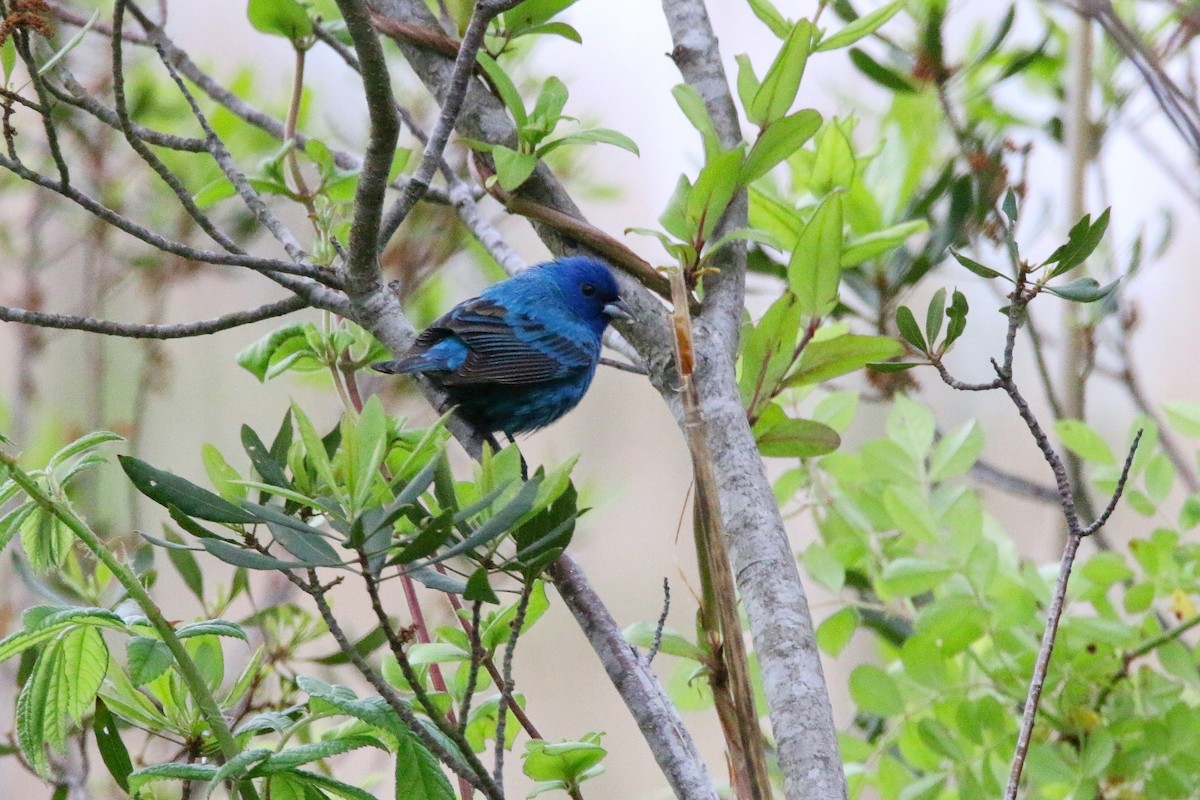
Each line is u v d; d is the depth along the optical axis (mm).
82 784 7738
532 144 8555
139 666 5902
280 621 8719
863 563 11844
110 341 15875
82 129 14906
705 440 5930
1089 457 10773
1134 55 10461
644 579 18312
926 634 9898
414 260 14055
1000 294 12891
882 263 12422
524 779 15383
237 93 15000
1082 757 9383
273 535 5711
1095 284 6012
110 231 15039
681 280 6156
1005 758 9672
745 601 6578
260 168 9672
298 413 5441
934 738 9555
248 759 5738
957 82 13359
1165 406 10672
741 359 8906
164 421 16719
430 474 5246
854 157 11438
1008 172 12133
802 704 6078
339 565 5352
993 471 13188
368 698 6203
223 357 17703
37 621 5988
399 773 6000
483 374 12164
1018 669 9938
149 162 7695
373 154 7590
